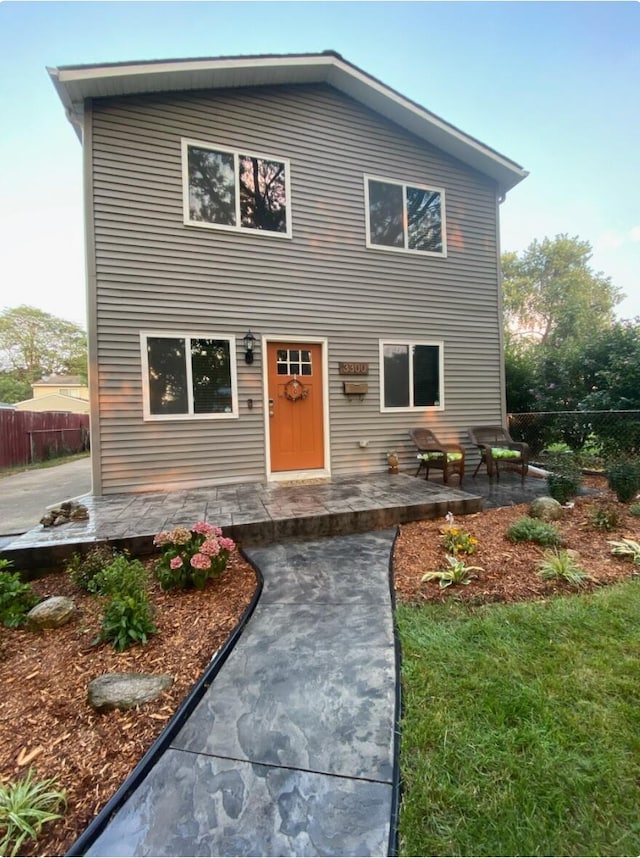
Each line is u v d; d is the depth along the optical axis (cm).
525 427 853
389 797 133
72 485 785
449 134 659
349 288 632
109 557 306
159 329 529
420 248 683
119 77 483
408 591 274
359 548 357
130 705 176
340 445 631
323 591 277
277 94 582
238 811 129
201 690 185
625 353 784
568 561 295
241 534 369
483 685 181
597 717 162
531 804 129
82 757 152
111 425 510
